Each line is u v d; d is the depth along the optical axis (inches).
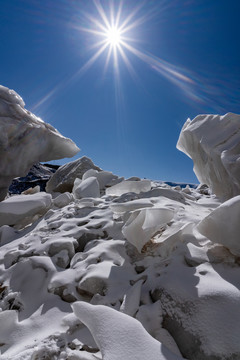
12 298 75.2
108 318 50.0
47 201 164.7
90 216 121.8
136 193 155.1
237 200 63.7
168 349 44.8
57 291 73.7
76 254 90.2
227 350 42.8
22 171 247.1
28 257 93.0
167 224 98.2
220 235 69.0
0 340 60.0
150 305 59.2
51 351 50.5
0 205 150.4
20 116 220.5
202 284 56.2
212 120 131.0
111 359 42.0
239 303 48.5
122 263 80.9
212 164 132.0
